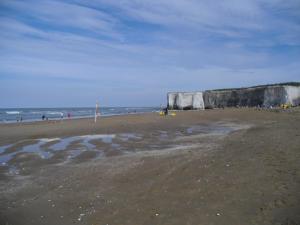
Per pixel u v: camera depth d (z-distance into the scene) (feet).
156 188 33.50
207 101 357.61
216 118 162.81
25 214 29.81
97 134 94.43
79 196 33.91
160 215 26.45
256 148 47.80
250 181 31.53
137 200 30.68
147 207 28.55
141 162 48.01
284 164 36.01
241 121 142.72
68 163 52.54
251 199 27.12
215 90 368.68
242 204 26.37
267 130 76.59
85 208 30.25
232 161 40.42
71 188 37.17
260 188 29.27
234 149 49.62
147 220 25.86
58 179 41.86
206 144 64.03
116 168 45.47
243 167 36.86
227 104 337.52
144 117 174.91
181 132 98.68
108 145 71.51
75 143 75.66
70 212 29.58
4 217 29.25
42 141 80.64
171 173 38.42
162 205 28.53
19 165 51.93
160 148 64.64
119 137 86.07
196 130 105.09
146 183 35.81
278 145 48.34
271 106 260.21
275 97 284.41
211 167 38.60
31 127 122.42
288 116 151.74
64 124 135.03
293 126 86.69
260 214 24.20
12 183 40.96
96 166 48.37
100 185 37.32
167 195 30.91
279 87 282.56
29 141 80.79
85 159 55.67
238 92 327.47
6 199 34.40
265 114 171.94
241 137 67.87
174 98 358.43
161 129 109.19
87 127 117.39
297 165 34.94
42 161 54.80
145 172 40.83
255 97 307.17
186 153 52.11
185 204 28.04
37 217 28.96
